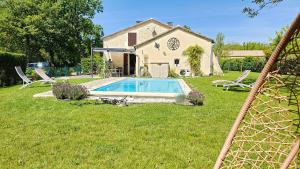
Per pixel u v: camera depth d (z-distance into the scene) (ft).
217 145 16.58
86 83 55.21
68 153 14.76
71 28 122.21
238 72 127.24
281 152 8.73
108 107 27.48
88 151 15.14
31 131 18.57
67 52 125.70
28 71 70.08
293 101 7.82
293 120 8.07
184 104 30.09
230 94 41.29
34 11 110.01
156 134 18.47
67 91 31.78
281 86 7.76
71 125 20.21
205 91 44.78
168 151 15.37
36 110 25.36
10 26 102.89
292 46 7.27
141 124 21.03
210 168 13.34
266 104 8.19
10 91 44.68
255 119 8.47
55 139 16.99
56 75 94.73
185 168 13.34
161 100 33.47
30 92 39.83
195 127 20.38
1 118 21.88
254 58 129.70
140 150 15.52
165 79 72.90
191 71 89.45
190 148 15.94
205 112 25.73
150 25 101.09
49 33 112.37
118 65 100.32
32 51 115.24
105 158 14.25
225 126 20.80
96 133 18.44
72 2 122.01
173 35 89.61
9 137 17.22
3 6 109.29
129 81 69.15
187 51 89.30
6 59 56.95
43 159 13.96
